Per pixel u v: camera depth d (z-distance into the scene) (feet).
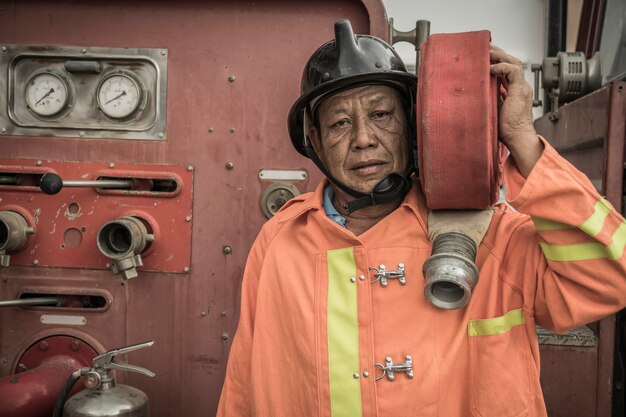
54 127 5.87
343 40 4.26
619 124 5.76
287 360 4.21
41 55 5.82
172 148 5.88
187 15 5.82
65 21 5.83
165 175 5.85
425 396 3.76
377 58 4.22
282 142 5.85
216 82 5.84
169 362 5.97
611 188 5.80
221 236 5.90
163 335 5.96
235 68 5.83
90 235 5.87
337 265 4.12
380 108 4.18
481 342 3.81
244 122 5.85
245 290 4.66
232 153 5.87
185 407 6.00
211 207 5.89
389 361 3.82
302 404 4.06
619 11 8.04
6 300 5.88
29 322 5.99
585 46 9.74
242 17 5.81
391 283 3.99
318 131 4.66
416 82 4.30
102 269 5.90
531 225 3.94
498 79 3.87
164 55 5.82
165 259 5.89
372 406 3.83
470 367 3.82
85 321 5.98
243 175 5.88
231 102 5.84
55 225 5.89
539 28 10.66
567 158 7.73
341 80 4.11
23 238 5.76
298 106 4.56
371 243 4.11
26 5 5.83
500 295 3.90
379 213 4.41
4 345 6.00
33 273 5.95
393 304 3.95
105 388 5.07
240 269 5.91
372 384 3.84
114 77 5.80
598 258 3.52
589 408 5.88
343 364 3.91
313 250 4.27
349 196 4.47
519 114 3.68
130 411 4.98
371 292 4.00
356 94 4.19
